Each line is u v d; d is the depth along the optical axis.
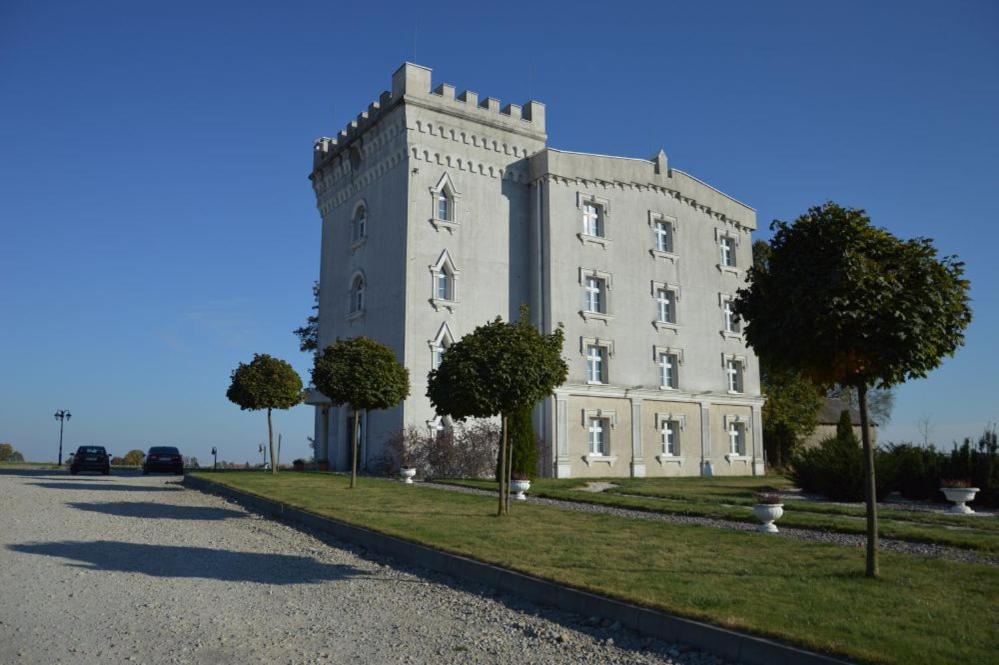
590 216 33.09
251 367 29.02
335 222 36.00
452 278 30.38
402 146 30.39
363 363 21.27
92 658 6.38
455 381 14.90
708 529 13.19
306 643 6.97
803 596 7.94
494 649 6.87
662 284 34.78
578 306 31.70
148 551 11.86
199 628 7.38
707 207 37.41
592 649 6.89
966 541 11.62
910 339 8.62
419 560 11.14
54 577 9.62
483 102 32.41
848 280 8.66
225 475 27.36
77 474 33.53
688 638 6.89
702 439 34.97
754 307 9.76
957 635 6.51
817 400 42.59
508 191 32.41
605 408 31.44
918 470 21.05
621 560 10.13
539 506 17.16
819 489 21.27
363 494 19.69
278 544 13.14
